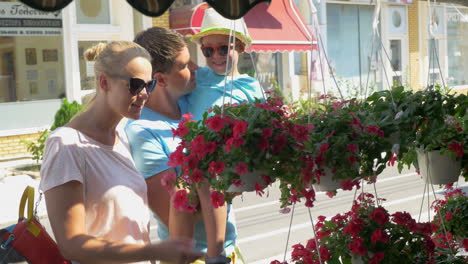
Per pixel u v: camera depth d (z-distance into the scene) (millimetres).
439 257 3305
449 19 21438
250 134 2473
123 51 2344
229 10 2727
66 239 2150
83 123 2387
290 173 2604
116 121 2432
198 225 2793
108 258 2100
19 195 9727
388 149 2865
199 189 2654
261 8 15203
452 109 3271
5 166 11906
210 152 2500
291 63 17156
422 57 20750
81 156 2299
